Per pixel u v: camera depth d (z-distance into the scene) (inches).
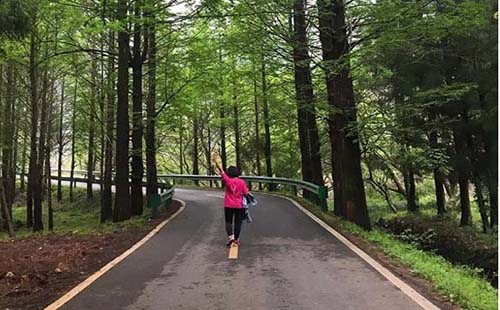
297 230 573.3
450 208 1140.5
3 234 975.6
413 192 1126.4
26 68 908.0
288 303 281.9
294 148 1496.1
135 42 826.2
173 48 854.5
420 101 753.0
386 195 1230.3
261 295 299.6
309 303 281.1
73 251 453.1
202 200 1009.5
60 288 327.6
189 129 1769.2
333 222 636.7
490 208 850.1
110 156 1002.7
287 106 927.7
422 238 689.6
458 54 791.7
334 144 765.9
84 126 1043.9
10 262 406.3
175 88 932.0
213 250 453.7
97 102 995.3
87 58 995.9
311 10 631.8
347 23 640.4
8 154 1077.1
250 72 932.0
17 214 1332.4
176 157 2054.6
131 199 843.4
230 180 478.0
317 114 785.6
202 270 370.9
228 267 380.8
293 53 729.6
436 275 341.1
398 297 292.4
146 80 948.0
